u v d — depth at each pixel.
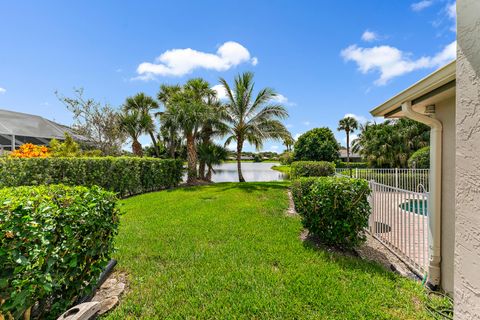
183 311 2.28
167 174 11.50
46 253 1.73
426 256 3.18
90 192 2.44
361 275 2.92
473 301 0.94
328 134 31.92
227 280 2.81
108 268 3.00
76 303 2.25
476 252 0.93
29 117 13.60
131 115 14.97
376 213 4.57
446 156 2.79
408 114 2.94
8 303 1.55
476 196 0.93
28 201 1.79
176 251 3.62
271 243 3.96
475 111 0.93
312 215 4.12
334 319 2.14
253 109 13.84
